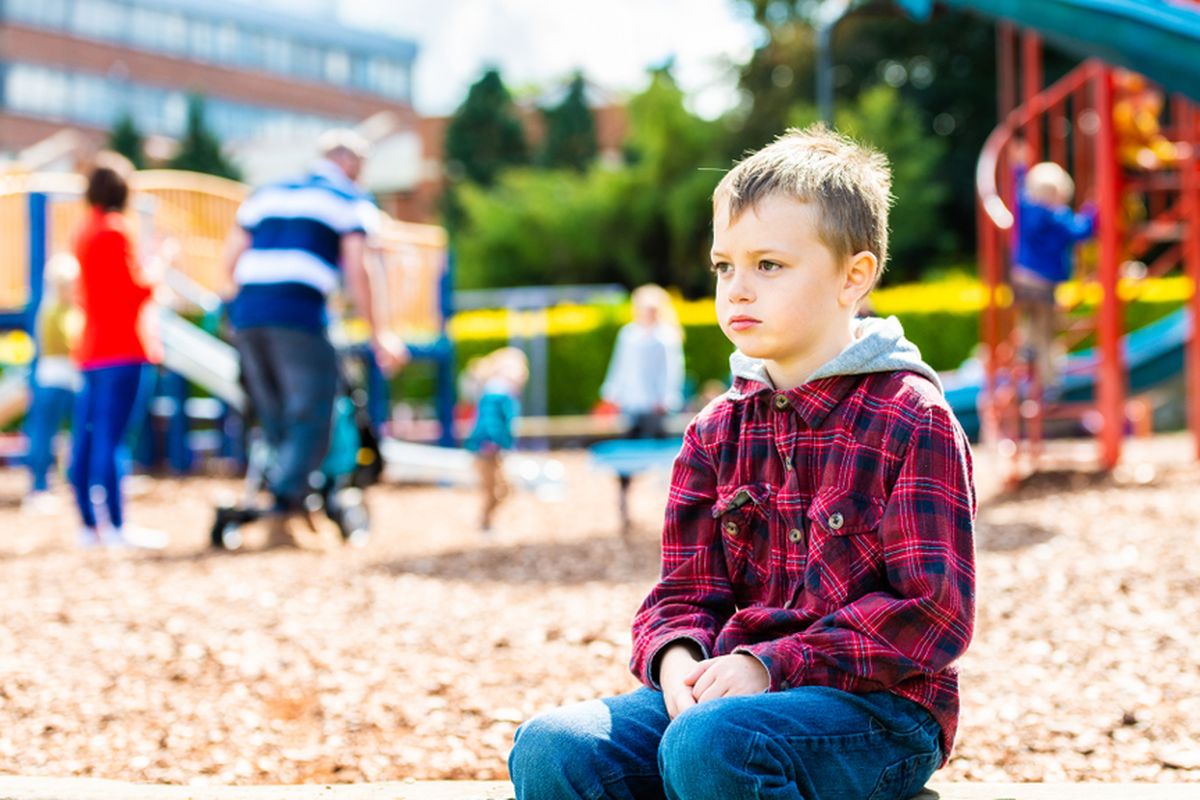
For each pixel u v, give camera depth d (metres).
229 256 8.50
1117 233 10.71
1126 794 2.85
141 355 8.71
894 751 2.55
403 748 4.00
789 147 2.69
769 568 2.70
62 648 5.29
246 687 4.68
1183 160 11.12
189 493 13.10
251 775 3.83
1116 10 7.77
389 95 83.19
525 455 18.25
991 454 11.42
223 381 14.27
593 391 25.55
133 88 70.25
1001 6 8.42
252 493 9.15
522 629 5.47
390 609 6.04
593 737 2.56
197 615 5.89
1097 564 6.43
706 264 38.97
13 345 20.36
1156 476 10.07
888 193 2.75
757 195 2.60
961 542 2.53
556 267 40.72
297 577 7.05
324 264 8.32
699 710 2.42
